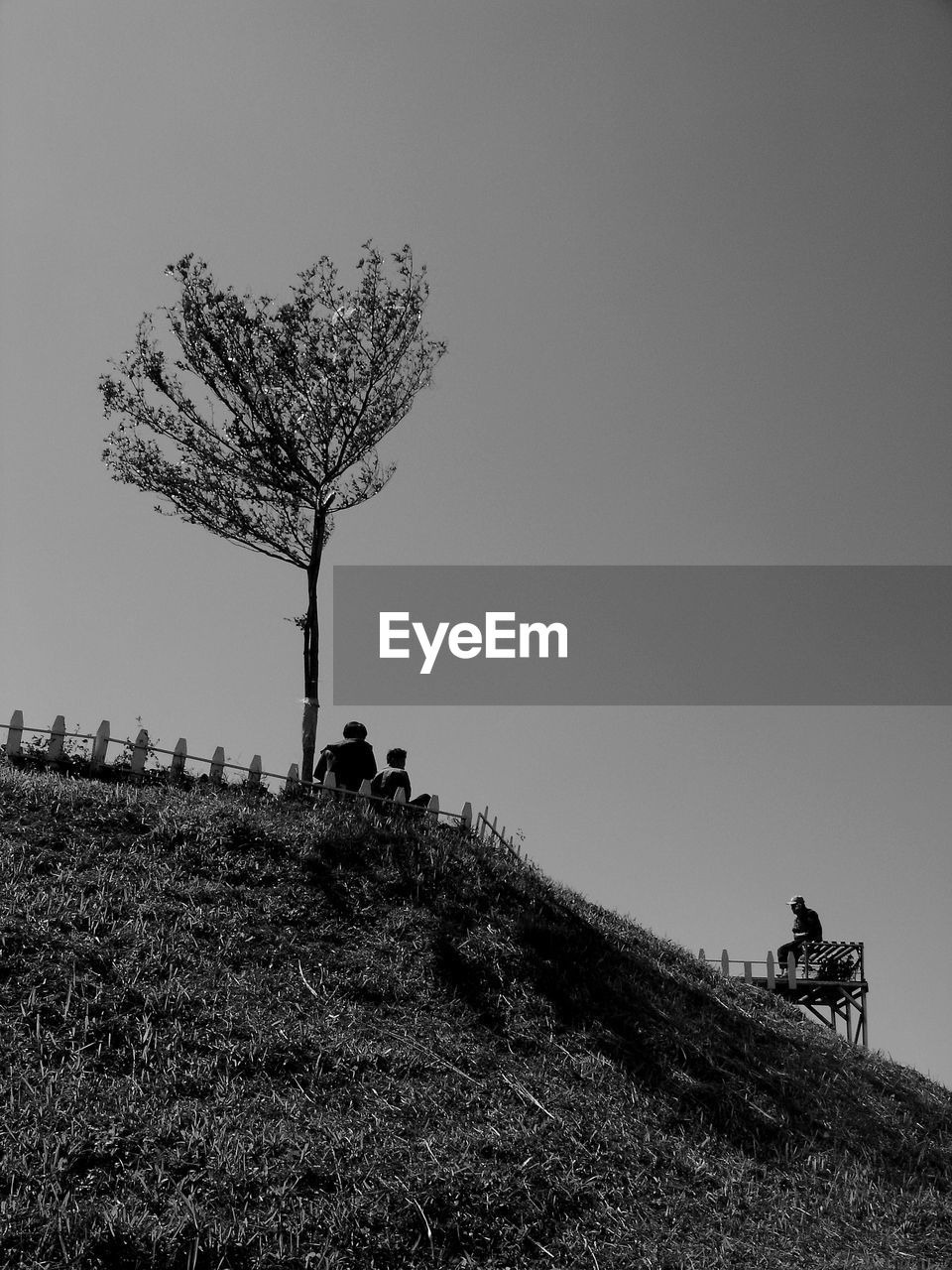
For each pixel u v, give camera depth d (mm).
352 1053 15047
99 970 14953
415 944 18375
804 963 31391
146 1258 10852
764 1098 17625
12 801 18734
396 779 24141
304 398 27766
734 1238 13781
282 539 27578
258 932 17281
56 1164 11539
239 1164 12258
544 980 18641
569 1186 13766
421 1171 13125
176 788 22062
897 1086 20484
